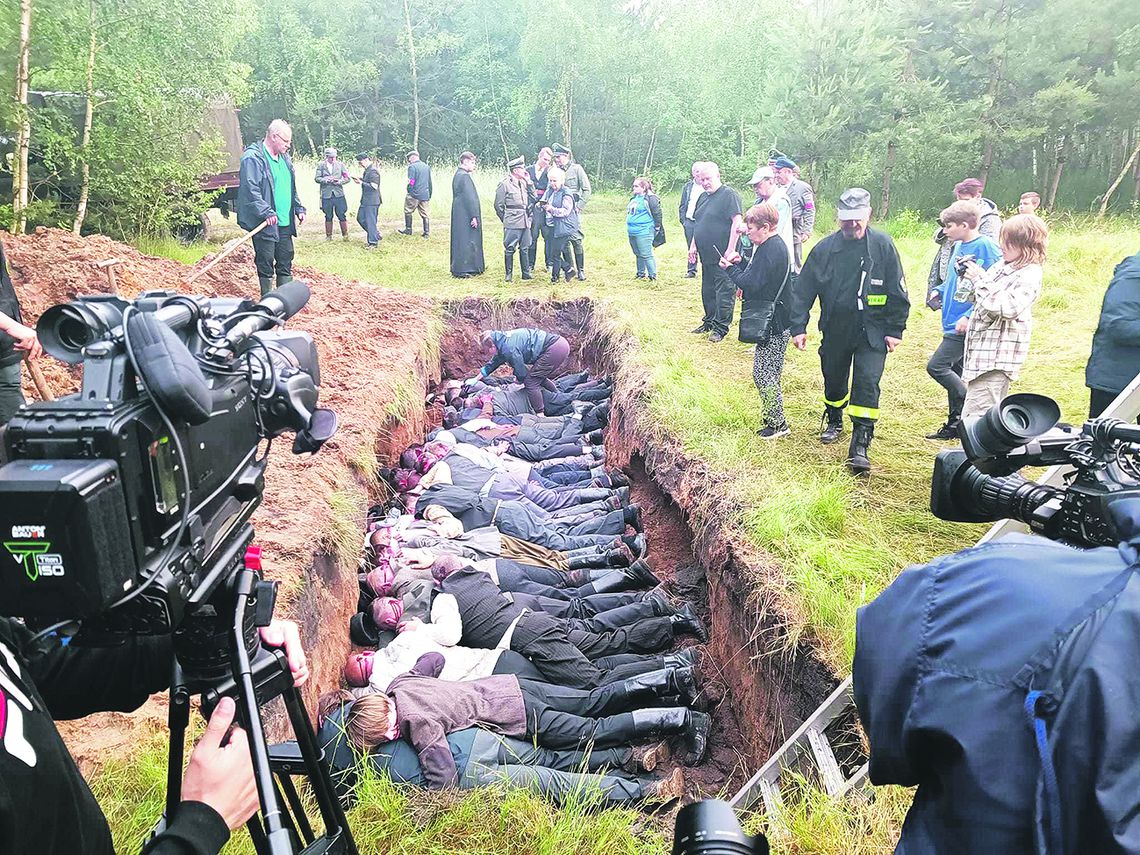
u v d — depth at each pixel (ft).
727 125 97.86
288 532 15.90
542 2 108.68
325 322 30.99
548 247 42.11
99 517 3.57
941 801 3.57
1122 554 3.50
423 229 58.39
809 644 12.97
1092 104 62.03
